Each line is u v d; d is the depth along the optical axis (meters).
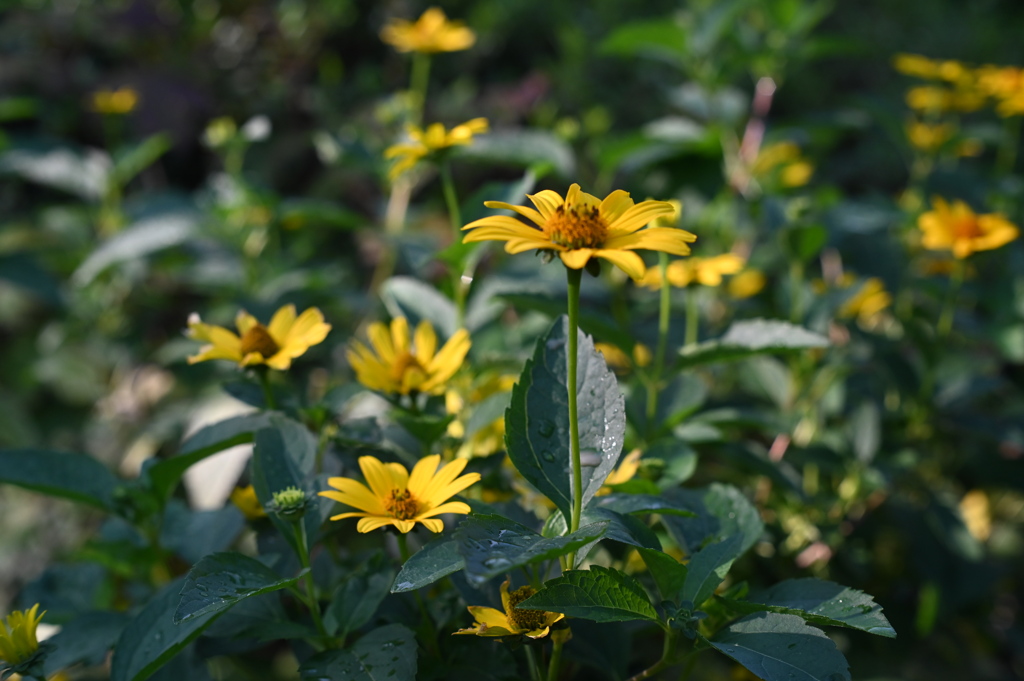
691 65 1.26
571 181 1.17
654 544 0.59
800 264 0.85
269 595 0.64
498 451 0.67
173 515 0.73
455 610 0.64
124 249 1.14
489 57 2.09
